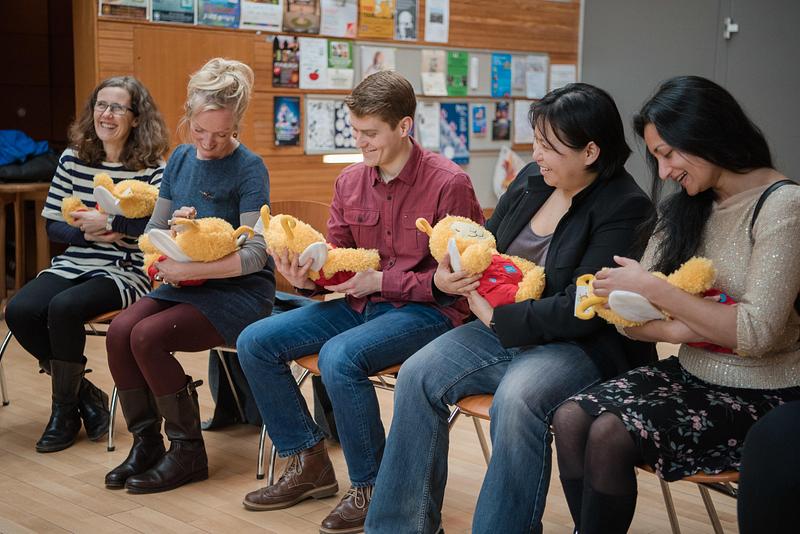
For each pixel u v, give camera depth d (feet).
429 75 18.20
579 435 5.78
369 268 7.55
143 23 14.26
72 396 9.44
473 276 6.65
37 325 9.43
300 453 7.98
